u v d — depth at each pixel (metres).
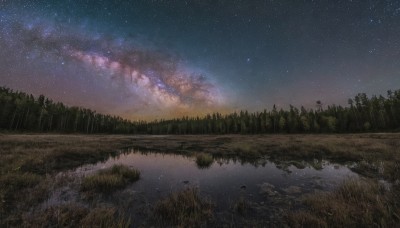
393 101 61.84
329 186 8.77
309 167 13.06
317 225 5.05
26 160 11.88
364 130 57.66
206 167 13.80
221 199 7.59
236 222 5.66
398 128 52.53
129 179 10.16
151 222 5.61
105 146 25.30
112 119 97.00
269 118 75.62
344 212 5.37
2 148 16.70
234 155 19.45
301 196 7.62
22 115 59.56
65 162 14.42
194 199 6.84
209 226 5.45
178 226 5.31
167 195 7.89
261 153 19.61
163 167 13.87
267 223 5.58
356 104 68.31
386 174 9.46
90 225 5.00
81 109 83.62
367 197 6.30
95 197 7.41
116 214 6.05
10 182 7.89
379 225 4.81
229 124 83.25
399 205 5.73
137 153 21.94
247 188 8.95
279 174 11.41
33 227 4.89
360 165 12.12
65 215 5.45
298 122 68.38
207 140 40.50
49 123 66.19
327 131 62.72
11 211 5.81
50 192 7.71
